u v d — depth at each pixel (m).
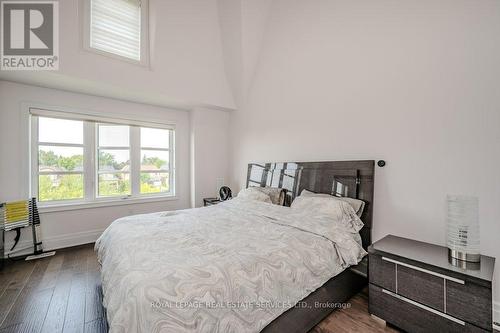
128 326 0.87
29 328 1.52
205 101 3.57
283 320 1.27
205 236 1.61
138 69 2.97
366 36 2.20
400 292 1.46
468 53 1.61
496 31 1.50
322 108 2.61
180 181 4.07
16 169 2.69
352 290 1.83
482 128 1.56
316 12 2.65
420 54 1.85
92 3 2.73
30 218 2.67
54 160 3.00
